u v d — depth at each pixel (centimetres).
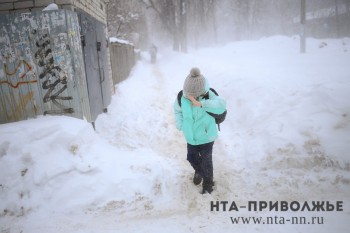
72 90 477
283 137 457
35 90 477
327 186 366
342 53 1614
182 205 344
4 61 466
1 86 475
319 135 443
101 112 649
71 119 465
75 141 419
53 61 467
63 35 458
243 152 474
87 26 554
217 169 430
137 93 955
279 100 582
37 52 464
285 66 1194
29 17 453
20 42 460
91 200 351
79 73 482
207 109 340
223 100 345
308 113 498
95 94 593
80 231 305
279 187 371
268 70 1047
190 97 336
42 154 388
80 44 488
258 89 659
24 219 329
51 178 365
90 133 461
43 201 348
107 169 388
